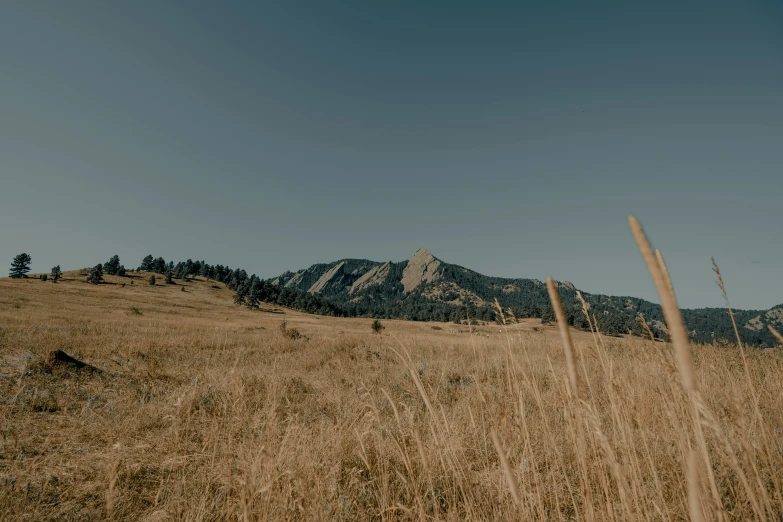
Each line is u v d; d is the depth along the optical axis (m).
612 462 1.29
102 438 4.50
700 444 1.19
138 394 6.62
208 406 5.79
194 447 4.19
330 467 3.09
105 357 10.00
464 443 3.28
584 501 1.53
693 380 0.57
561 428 2.86
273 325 43.66
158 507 3.00
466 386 6.46
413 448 3.08
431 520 2.28
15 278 104.56
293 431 3.50
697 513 0.58
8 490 3.09
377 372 8.77
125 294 86.81
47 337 12.91
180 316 55.53
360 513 2.54
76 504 3.04
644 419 2.48
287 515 2.19
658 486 1.81
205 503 2.79
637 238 0.63
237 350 13.19
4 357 8.34
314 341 17.47
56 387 6.66
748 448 1.41
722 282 1.81
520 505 1.12
